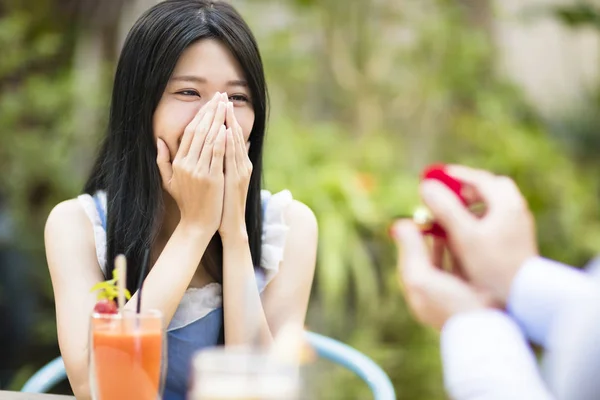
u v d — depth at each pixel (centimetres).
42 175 549
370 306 526
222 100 230
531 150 625
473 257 110
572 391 106
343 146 592
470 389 108
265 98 246
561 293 108
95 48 597
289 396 132
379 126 647
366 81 648
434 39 639
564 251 610
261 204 261
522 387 106
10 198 558
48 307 566
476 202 116
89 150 564
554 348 108
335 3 643
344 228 516
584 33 811
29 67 581
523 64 815
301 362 148
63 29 593
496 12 688
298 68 625
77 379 219
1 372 539
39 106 550
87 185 265
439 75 640
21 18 563
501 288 110
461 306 111
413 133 662
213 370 132
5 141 549
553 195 617
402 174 593
